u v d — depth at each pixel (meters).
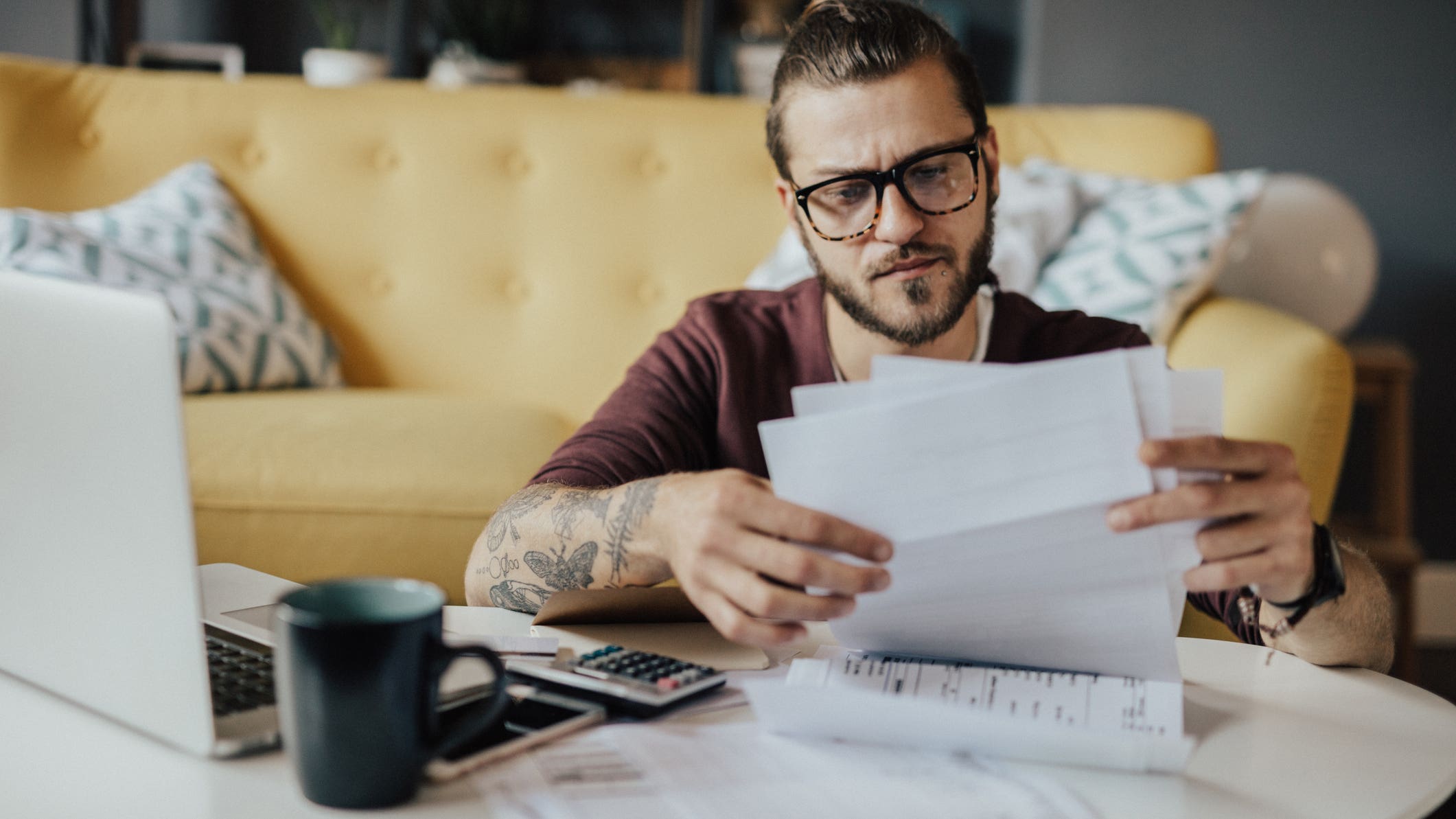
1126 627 0.66
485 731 0.61
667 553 0.72
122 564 0.59
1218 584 0.64
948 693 0.65
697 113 2.15
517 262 2.12
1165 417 0.60
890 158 0.92
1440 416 2.66
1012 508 0.61
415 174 2.12
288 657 0.52
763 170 2.12
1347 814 0.55
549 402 2.09
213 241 1.98
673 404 1.11
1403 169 2.63
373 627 0.51
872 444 0.61
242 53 3.20
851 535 0.62
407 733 0.53
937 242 0.93
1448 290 2.64
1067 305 1.76
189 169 2.08
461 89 2.18
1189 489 0.61
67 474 0.60
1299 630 0.75
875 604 0.68
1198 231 1.77
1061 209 1.90
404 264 2.12
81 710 0.65
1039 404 0.60
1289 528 0.64
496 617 0.84
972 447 0.61
